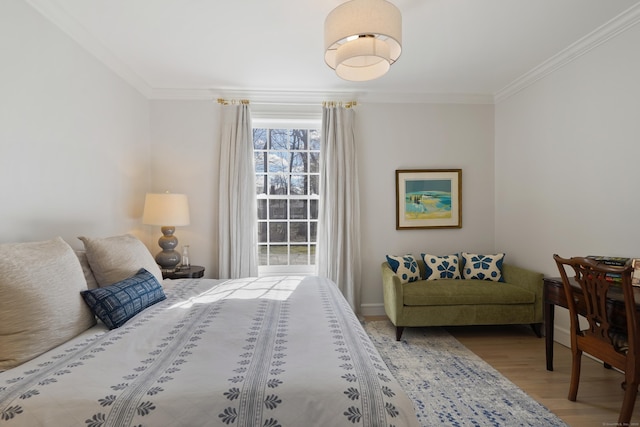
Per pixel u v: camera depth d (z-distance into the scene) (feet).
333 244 12.34
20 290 4.48
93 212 8.77
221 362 4.09
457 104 13.12
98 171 9.00
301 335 4.95
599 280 6.13
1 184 6.01
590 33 8.52
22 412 3.25
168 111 12.27
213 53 9.51
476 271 11.78
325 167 12.57
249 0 7.06
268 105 12.62
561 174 9.92
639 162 7.63
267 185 13.30
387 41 6.94
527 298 10.30
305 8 7.36
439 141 13.08
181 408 3.34
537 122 10.92
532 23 8.05
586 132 9.04
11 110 6.20
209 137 12.40
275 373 3.80
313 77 11.29
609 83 8.34
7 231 6.14
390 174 12.94
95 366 4.01
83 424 3.20
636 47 7.67
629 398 5.60
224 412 3.36
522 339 10.34
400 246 12.97
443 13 7.60
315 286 8.12
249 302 6.70
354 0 6.28
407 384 7.49
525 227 11.52
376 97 12.82
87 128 8.52
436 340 10.27
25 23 6.49
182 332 5.11
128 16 7.64
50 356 4.40
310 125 13.24
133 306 5.91
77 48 8.10
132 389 3.50
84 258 6.81
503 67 10.57
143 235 11.68
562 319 9.89
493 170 13.29
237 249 12.14
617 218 8.16
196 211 12.36
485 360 8.82
